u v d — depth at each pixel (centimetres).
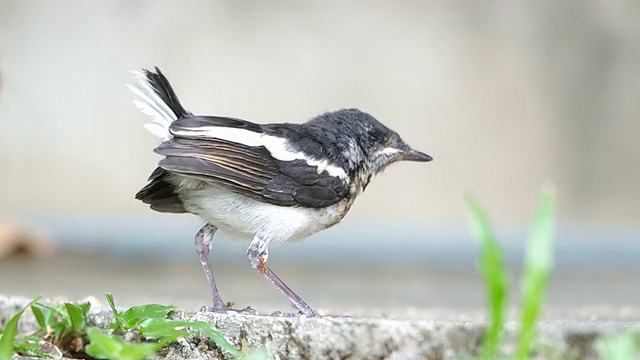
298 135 820
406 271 1310
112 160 1966
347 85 2111
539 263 446
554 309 852
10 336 556
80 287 1055
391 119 2120
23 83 1975
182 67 2048
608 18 2145
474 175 2111
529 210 2105
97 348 527
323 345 570
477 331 540
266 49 2088
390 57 2125
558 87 2152
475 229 450
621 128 2153
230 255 1356
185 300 898
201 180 759
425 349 549
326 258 1373
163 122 781
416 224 1764
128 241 1408
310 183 799
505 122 2138
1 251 1362
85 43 2006
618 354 478
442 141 2117
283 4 2095
